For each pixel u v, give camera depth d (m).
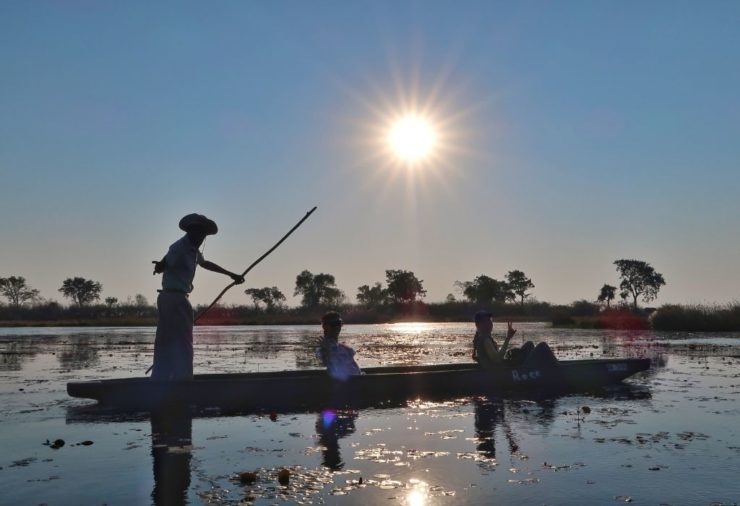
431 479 5.83
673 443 7.18
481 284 93.12
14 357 19.27
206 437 7.70
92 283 110.31
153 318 67.06
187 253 10.31
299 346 24.42
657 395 10.85
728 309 38.97
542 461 6.43
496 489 5.54
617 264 123.00
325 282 92.00
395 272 92.38
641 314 51.75
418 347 23.73
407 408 9.70
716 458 6.53
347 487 5.62
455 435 7.68
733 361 17.11
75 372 14.68
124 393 9.68
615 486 5.61
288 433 7.89
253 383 10.00
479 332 11.98
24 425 8.52
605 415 8.91
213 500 5.29
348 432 7.91
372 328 49.38
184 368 10.21
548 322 65.88
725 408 9.45
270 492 5.48
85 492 5.54
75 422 8.70
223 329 46.53
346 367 10.78
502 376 11.31
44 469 6.28
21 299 106.50
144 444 7.34
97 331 43.22
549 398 10.62
